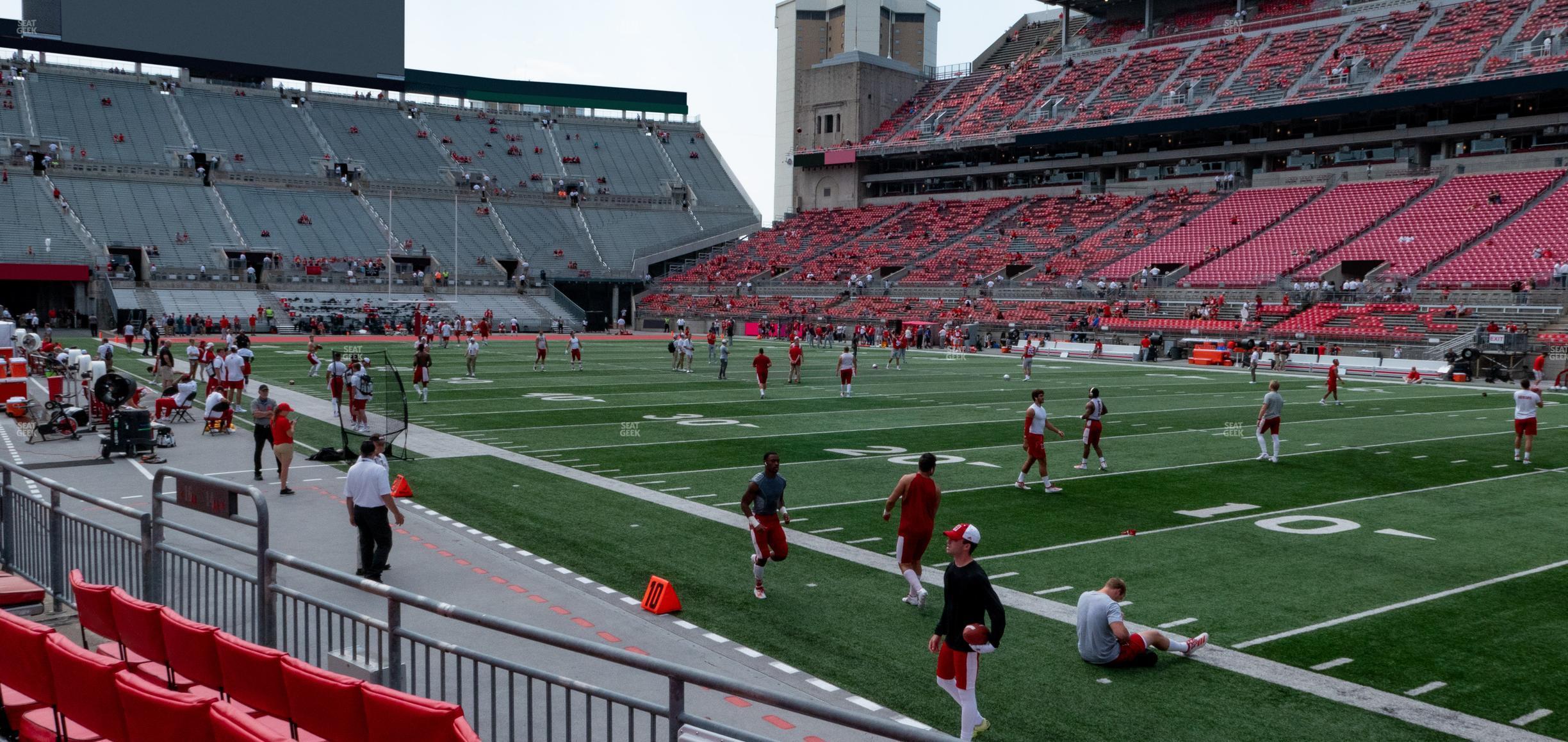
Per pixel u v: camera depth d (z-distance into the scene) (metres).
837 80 89.38
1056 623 9.61
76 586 6.88
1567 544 12.77
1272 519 14.10
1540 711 7.57
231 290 63.84
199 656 5.80
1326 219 58.69
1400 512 14.66
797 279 75.69
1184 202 67.56
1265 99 64.50
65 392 28.50
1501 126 56.59
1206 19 77.81
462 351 49.91
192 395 23.59
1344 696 7.86
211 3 72.44
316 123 79.94
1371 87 60.22
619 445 20.47
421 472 17.25
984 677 8.22
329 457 18.33
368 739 4.89
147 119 72.94
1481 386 37.84
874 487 16.27
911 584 9.97
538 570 11.37
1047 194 76.50
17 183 64.00
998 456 19.47
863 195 88.56
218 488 6.97
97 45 69.12
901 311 66.19
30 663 5.57
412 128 84.06
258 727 4.39
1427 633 9.34
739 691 4.08
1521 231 50.19
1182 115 66.81
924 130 83.06
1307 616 9.84
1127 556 12.07
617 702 4.60
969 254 70.62
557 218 81.94
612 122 94.31
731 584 10.80
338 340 57.41
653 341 63.62
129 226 64.50
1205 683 8.11
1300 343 48.38
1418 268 50.88
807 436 22.08
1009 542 12.71
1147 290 58.31
